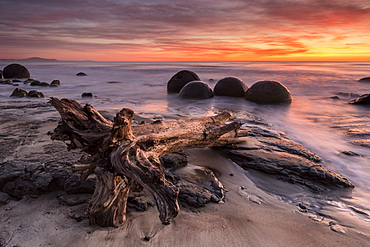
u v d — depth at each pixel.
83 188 3.30
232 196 3.54
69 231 2.62
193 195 3.36
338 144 6.02
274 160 4.51
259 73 33.53
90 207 2.69
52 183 3.39
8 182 3.35
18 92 12.71
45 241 2.46
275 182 4.02
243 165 4.55
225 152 5.14
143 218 2.88
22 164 3.68
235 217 3.03
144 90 16.77
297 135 6.77
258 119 8.48
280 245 2.54
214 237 2.62
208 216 3.02
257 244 2.54
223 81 13.75
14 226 2.67
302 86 19.14
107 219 2.68
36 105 9.24
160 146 3.59
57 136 3.25
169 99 12.98
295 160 4.51
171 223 2.82
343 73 32.88
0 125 6.02
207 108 10.60
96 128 3.19
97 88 17.89
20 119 6.86
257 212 3.17
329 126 7.72
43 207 3.04
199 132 4.34
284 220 3.01
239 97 13.34
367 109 10.60
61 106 3.11
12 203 3.12
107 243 2.46
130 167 2.64
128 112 2.84
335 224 2.96
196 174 4.00
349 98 13.79
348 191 3.81
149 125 3.81
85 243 2.45
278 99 11.88
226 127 4.73
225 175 4.22
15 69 26.11
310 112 10.01
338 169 4.65
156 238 2.56
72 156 4.03
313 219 3.06
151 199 3.25
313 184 3.93
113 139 2.80
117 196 2.77
